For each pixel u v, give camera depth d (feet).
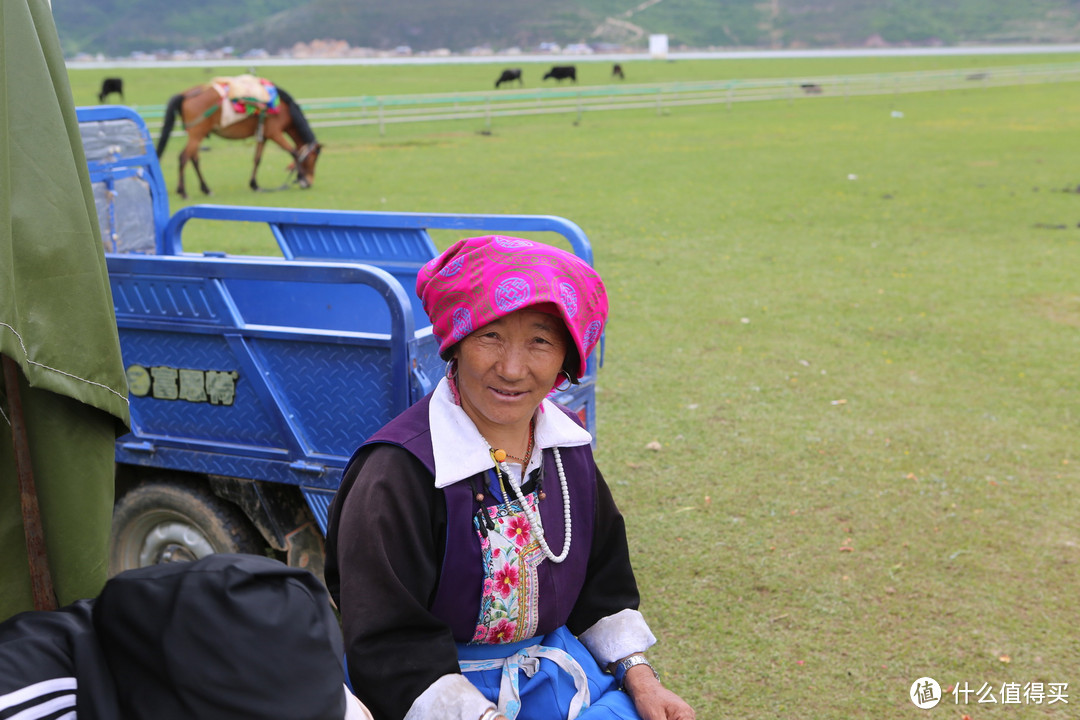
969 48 343.67
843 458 15.98
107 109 12.55
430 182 49.52
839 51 338.95
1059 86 130.31
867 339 23.00
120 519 10.48
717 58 312.50
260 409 9.22
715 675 10.17
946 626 11.12
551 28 625.41
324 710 3.61
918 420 17.76
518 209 40.65
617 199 43.91
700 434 17.03
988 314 25.23
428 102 107.65
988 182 49.29
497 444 5.61
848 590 11.88
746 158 59.77
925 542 13.11
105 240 12.69
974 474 15.35
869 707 9.65
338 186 48.80
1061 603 11.62
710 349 22.16
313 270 8.56
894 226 37.73
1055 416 18.01
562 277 5.15
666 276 29.35
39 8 5.46
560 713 5.51
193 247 32.04
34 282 5.25
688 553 12.80
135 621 3.62
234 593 3.62
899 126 80.59
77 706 3.65
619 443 16.63
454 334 5.21
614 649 5.97
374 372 8.65
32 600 5.74
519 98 114.93
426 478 5.33
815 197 44.78
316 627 3.72
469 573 5.39
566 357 5.51
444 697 5.04
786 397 18.99
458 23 640.99
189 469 9.72
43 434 5.51
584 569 5.86
